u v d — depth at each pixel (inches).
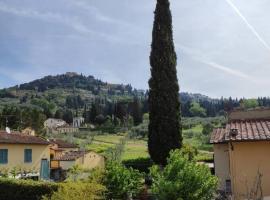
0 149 1409.9
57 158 2022.6
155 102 1196.5
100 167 883.4
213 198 701.3
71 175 1409.9
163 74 1212.5
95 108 5482.3
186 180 588.4
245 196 738.8
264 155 783.1
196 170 595.2
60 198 696.4
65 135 3804.1
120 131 4119.1
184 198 584.4
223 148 898.1
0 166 1391.5
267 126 842.2
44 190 887.1
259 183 695.7
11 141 1444.4
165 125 1171.3
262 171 778.2
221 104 6269.7
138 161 1649.9
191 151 1162.0
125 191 820.6
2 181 944.3
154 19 1273.4
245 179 776.3
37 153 1594.5
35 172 1557.6
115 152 1878.7
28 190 904.3
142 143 3058.6
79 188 705.0
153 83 1216.8
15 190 920.9
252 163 784.9
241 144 793.6
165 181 593.9
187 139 2795.3
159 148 1163.9
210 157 1680.6
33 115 3973.9
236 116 1022.4
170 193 581.0
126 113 5017.2
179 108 1206.9
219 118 3998.5
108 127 4436.5
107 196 813.2
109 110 5743.1
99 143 3282.5
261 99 5036.9
